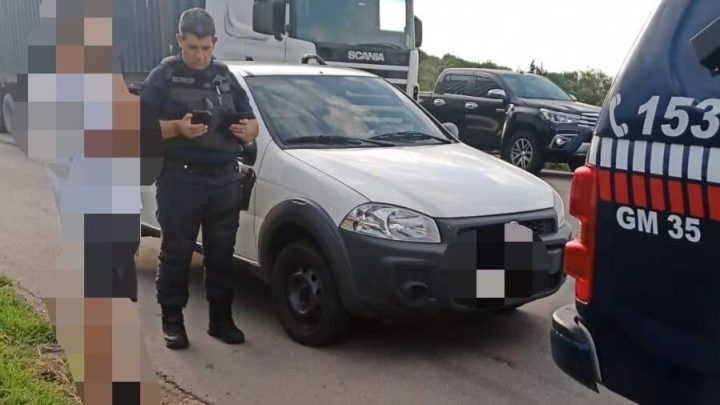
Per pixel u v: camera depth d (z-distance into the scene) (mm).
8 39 14227
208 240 5117
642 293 2830
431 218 4801
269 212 5344
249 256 5621
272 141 5523
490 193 5098
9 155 13016
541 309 6004
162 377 4664
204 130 4719
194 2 11703
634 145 2824
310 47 11461
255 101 5770
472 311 4906
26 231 7867
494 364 4980
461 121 15945
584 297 3061
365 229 4793
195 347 5148
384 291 4754
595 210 2979
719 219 2568
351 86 6371
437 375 4797
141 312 5750
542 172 15195
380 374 4797
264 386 4590
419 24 13094
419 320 5672
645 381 2877
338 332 5066
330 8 11859
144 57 11406
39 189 10117
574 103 14789
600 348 3027
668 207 2715
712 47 2645
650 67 2840
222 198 4996
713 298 2605
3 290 5684
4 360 4371
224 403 4355
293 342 5270
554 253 5117
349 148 5641
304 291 5211
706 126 2617
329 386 4609
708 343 2643
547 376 4805
